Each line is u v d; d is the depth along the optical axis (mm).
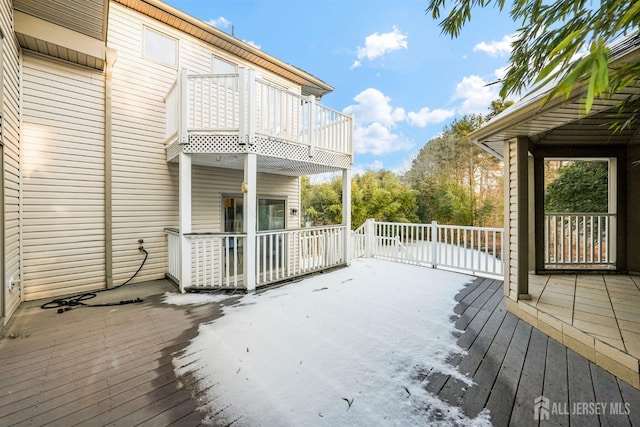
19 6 3678
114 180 4891
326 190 17766
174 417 1728
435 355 2471
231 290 4441
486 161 16375
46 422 1684
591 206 7191
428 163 18812
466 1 2674
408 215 16703
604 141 4344
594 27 1051
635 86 2021
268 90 4621
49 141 4277
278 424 1676
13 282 3566
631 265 4438
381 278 5297
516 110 2756
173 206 5586
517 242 3381
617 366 2117
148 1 5016
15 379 2123
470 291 4445
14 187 3658
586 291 3641
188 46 5805
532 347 2607
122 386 2041
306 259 5520
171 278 5129
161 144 5441
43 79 4242
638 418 1681
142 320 3303
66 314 3518
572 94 2143
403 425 1661
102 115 4785
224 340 2773
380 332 2947
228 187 6406
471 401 1859
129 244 5043
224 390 1995
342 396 1926
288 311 3576
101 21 4000
